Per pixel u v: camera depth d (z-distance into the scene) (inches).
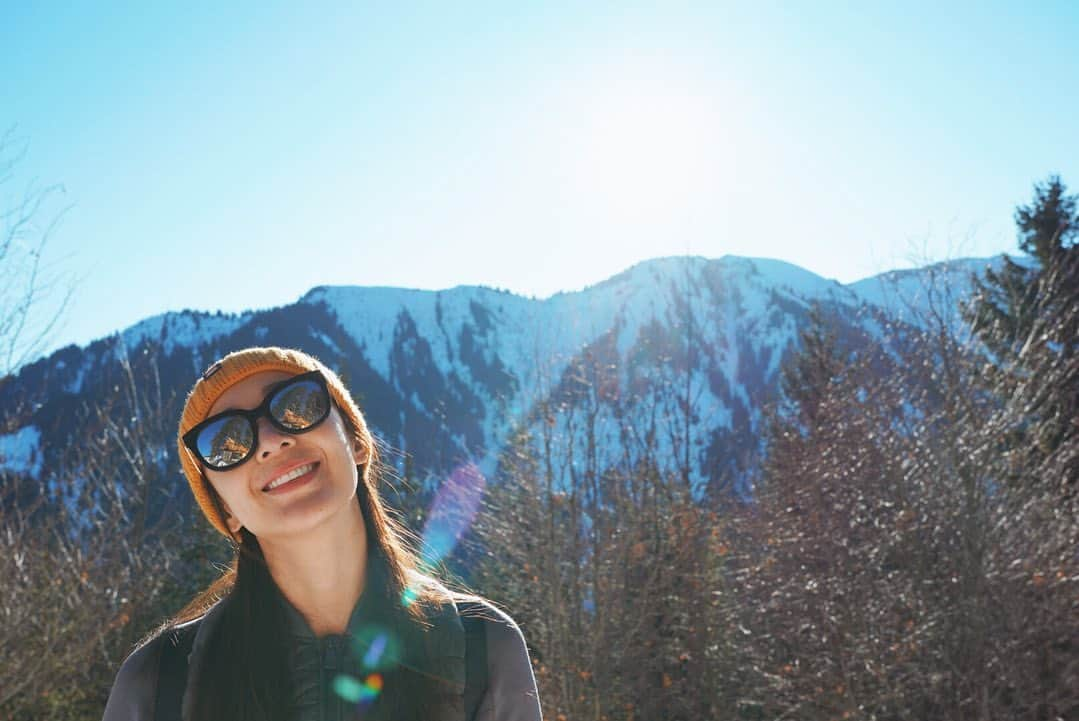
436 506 420.2
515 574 405.4
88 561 372.5
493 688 53.6
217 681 51.2
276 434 51.8
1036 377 378.0
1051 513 354.6
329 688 51.7
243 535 55.7
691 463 452.4
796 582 373.7
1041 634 336.8
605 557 390.6
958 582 337.4
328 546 53.2
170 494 418.9
